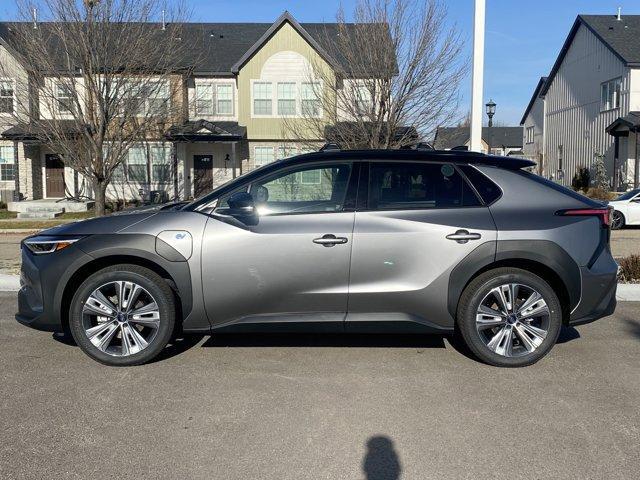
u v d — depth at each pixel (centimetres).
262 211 491
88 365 497
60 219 2120
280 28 2628
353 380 464
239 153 2706
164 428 380
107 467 331
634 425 385
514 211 484
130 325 489
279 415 400
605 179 2616
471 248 474
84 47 1762
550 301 482
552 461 339
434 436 370
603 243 494
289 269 476
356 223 479
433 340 569
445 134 1797
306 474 325
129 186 2631
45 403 419
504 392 439
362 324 485
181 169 2619
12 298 768
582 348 546
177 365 498
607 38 2630
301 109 2377
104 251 478
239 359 514
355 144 1738
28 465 333
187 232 478
